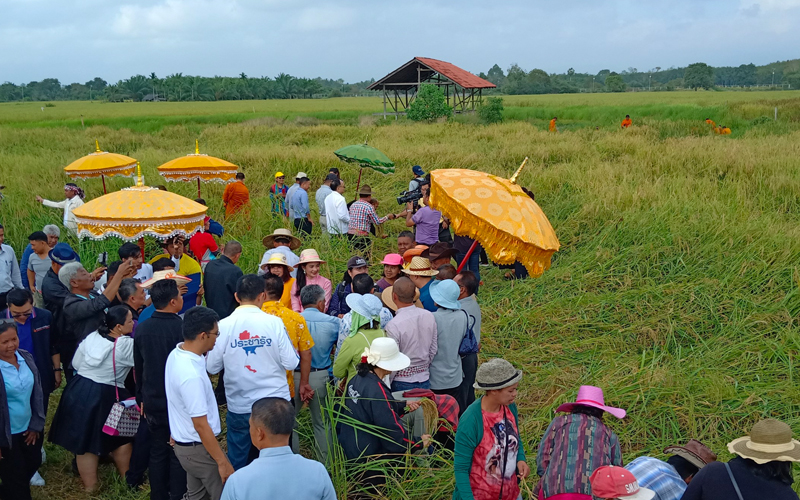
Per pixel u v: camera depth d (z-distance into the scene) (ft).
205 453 13.42
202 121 153.58
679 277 28.50
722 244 30.50
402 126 99.71
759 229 31.17
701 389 20.22
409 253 22.67
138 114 194.70
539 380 21.83
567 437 11.68
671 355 22.81
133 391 17.39
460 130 90.22
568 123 129.49
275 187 42.22
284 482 9.82
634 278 29.12
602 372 21.89
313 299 17.76
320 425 17.40
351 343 15.76
